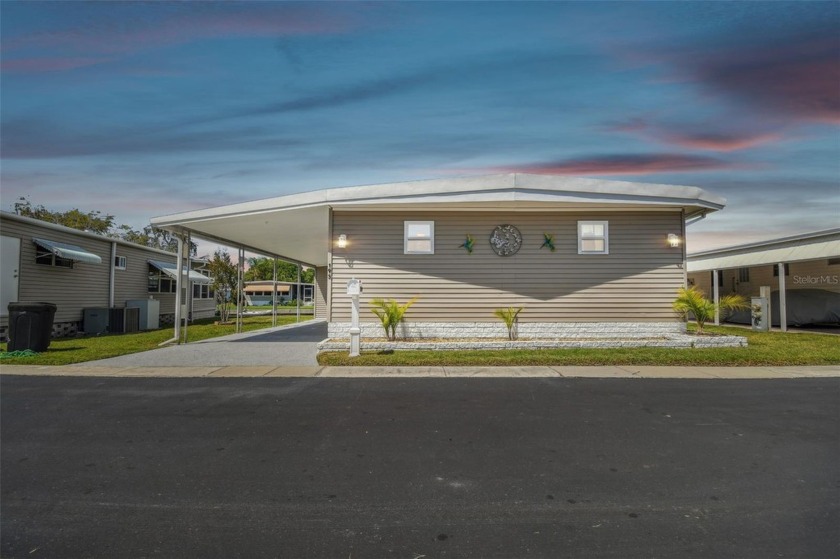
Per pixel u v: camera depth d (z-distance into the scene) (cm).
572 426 521
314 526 311
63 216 3114
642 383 750
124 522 318
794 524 311
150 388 727
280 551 283
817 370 859
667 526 309
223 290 2345
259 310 3941
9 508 338
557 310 1173
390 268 1174
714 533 300
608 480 380
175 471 402
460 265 1177
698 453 439
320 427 520
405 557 275
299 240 1576
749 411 582
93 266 1728
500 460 423
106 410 596
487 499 348
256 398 657
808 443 465
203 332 1716
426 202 1088
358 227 1174
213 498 352
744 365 911
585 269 1175
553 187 1069
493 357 952
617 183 1084
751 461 420
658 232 1180
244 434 498
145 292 2077
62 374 845
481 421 540
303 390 707
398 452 443
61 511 334
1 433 504
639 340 1098
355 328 995
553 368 876
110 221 3369
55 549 286
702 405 611
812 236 1580
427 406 609
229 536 300
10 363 950
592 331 1169
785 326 1575
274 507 338
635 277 1175
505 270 1176
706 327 1795
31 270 1438
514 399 645
